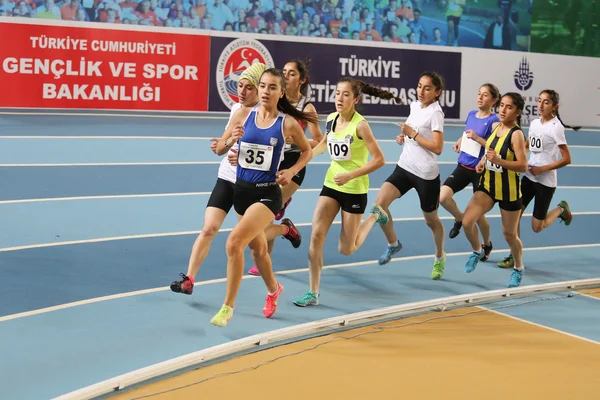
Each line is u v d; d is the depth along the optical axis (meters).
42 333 8.78
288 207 16.06
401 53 29.34
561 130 13.31
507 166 11.29
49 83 25.27
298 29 29.58
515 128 11.45
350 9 30.14
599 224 16.83
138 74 26.27
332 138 10.38
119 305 9.95
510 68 30.88
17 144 19.28
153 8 27.61
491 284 12.02
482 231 13.17
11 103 24.88
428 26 31.27
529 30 32.62
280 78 9.12
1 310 9.45
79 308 9.73
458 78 30.11
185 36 26.70
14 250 11.89
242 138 9.34
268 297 9.83
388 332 9.52
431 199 11.82
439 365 8.33
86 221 13.77
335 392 7.43
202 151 20.33
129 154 19.30
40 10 26.33
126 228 13.58
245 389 7.45
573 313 10.66
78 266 11.41
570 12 33.03
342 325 9.70
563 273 12.86
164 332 9.04
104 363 7.99
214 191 10.23
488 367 8.31
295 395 7.32
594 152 25.92
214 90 27.27
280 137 9.24
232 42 27.31
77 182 16.34
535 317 10.41
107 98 25.95
